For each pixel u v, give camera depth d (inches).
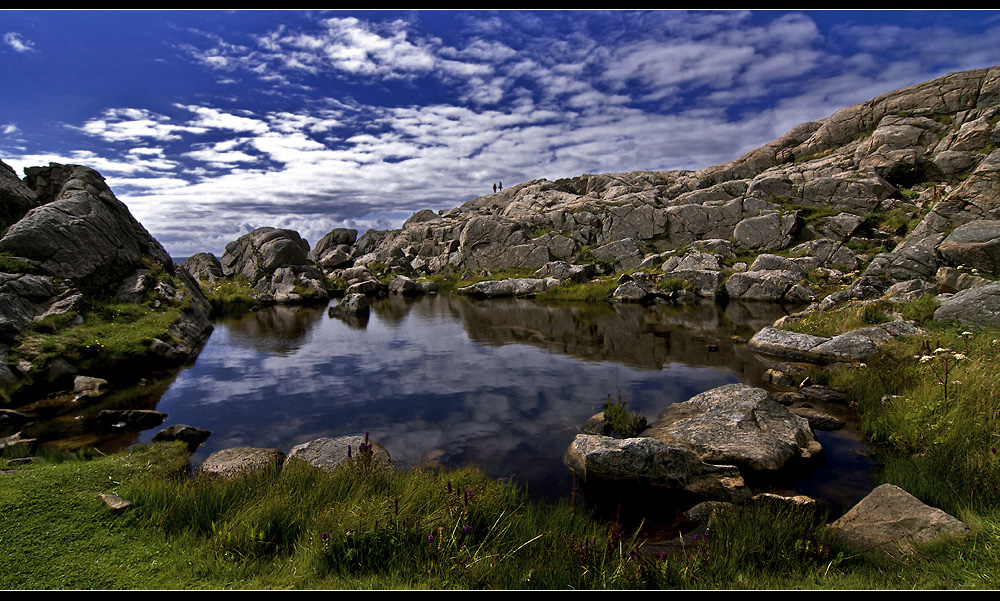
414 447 330.6
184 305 751.7
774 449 284.4
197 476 260.1
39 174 844.6
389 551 176.7
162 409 417.1
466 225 1793.8
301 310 1184.8
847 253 1149.7
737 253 1349.7
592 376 505.4
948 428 275.7
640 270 1358.3
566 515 226.7
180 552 177.8
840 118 1772.9
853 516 207.3
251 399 445.4
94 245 665.6
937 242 790.5
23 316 494.0
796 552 181.9
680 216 1524.4
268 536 190.9
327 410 412.8
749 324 785.6
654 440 279.1
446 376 518.0
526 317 949.8
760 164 1931.6
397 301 1352.1
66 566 165.6
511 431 358.6
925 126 1496.1
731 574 169.0
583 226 1695.4
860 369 441.7
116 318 597.3
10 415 378.3
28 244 582.2
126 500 212.5
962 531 179.0
